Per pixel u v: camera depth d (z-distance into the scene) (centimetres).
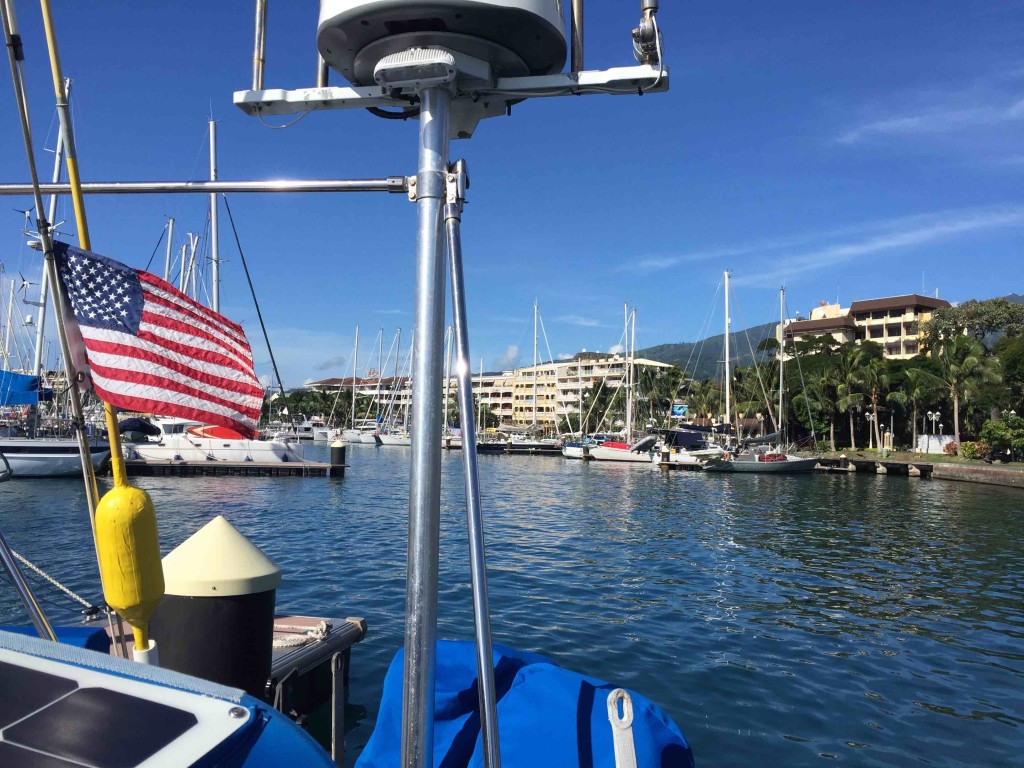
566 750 256
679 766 265
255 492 2977
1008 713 776
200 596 367
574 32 242
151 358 343
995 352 7188
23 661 192
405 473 4300
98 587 1187
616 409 10250
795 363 7856
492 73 239
